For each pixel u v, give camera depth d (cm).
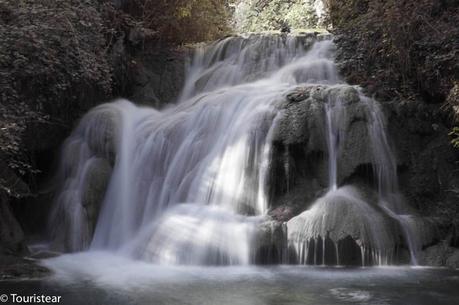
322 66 1155
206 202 848
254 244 734
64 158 971
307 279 652
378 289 603
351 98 882
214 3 1586
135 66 1230
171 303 549
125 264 748
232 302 550
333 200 770
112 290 601
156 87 1249
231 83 1212
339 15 1448
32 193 936
